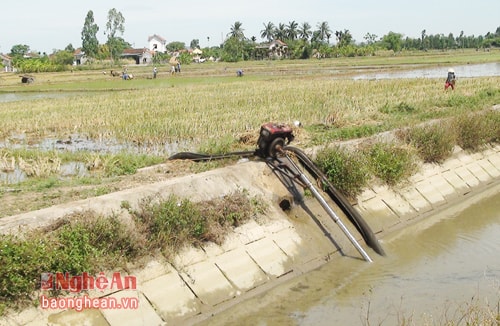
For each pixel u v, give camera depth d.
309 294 8.95
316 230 10.95
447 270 9.73
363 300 8.61
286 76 51.41
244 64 84.50
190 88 37.91
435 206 13.84
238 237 9.69
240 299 8.67
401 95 27.94
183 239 8.83
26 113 25.81
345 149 13.21
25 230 7.77
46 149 16.88
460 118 17.38
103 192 10.49
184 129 19.09
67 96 39.44
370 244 10.99
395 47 119.50
